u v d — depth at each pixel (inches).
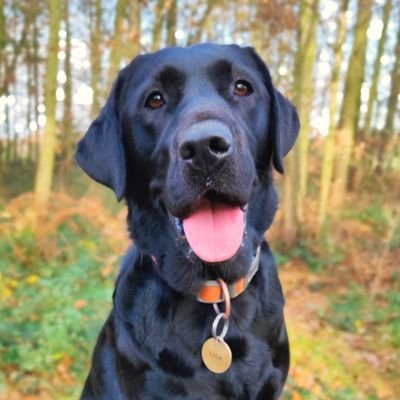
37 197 68.3
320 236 82.2
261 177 23.1
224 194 19.0
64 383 39.1
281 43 87.4
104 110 24.1
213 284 21.0
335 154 91.7
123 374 21.7
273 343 22.2
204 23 81.2
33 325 44.2
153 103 22.3
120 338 21.9
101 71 88.0
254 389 21.3
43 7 104.3
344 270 70.6
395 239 74.5
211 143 18.1
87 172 24.2
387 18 116.5
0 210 78.3
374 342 52.7
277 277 23.8
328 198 90.5
